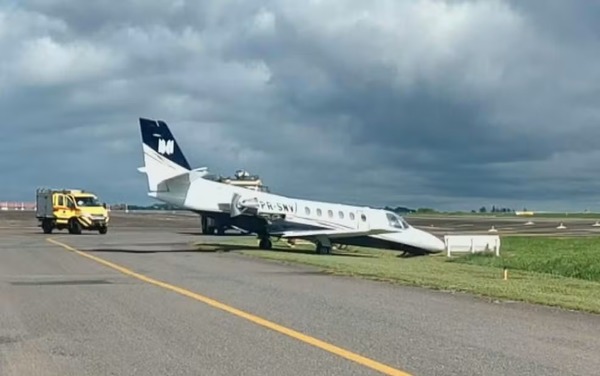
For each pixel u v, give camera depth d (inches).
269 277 824.3
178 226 3056.1
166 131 1544.0
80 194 2294.5
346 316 517.3
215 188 1530.5
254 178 2234.3
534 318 512.4
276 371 343.9
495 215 7317.9
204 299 612.7
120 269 933.2
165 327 470.9
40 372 346.6
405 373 338.3
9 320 504.4
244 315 520.4
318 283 756.0
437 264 1155.9
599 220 5024.6
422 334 443.2
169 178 1515.7
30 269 935.0
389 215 1503.4
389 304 585.3
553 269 1133.7
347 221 1493.6
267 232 1496.1
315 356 377.1
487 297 637.3
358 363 359.9
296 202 1497.3
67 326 478.0
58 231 2516.0
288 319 502.0
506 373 339.0
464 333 447.2
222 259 1141.1
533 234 2564.0
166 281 771.4
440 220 4810.5
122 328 468.4
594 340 424.5
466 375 334.6
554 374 337.4
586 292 701.3
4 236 2058.3
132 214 5787.4
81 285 732.0
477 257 1365.7
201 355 381.4
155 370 348.5
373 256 1444.4
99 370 349.7
